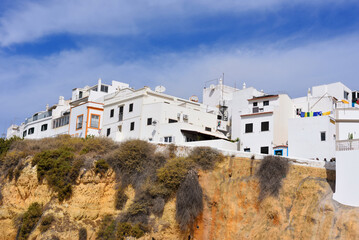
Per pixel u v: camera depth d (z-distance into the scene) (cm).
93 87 7444
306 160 3647
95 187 4184
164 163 4209
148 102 5703
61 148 4609
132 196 4128
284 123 5341
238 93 6519
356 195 3075
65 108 7400
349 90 6625
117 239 3800
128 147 4344
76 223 4012
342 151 3253
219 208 3762
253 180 3678
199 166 4022
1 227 4394
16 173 4600
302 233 3145
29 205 4306
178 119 5597
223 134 6300
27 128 7988
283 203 3412
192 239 3784
